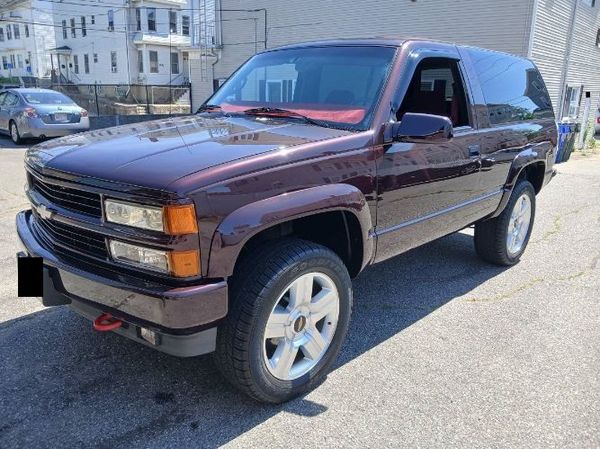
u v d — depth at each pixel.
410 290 4.43
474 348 3.44
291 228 2.93
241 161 2.41
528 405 2.83
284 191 2.51
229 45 23.38
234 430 2.58
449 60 3.85
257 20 21.94
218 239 2.28
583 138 16.56
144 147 2.64
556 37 16.30
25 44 46.03
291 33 20.83
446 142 3.26
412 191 3.34
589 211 7.54
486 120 4.14
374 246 3.15
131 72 37.00
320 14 19.77
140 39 36.06
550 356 3.35
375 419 2.69
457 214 3.92
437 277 4.75
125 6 35.84
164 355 3.24
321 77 3.53
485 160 4.07
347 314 3.00
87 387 2.90
